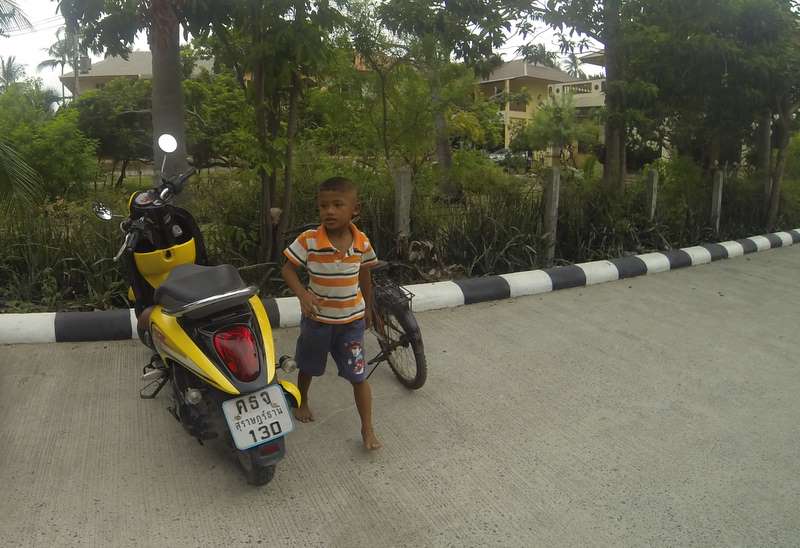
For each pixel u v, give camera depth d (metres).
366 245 3.34
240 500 2.95
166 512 2.84
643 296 6.64
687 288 7.07
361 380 3.35
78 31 5.71
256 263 6.07
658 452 3.50
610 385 4.37
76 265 5.55
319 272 3.22
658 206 9.13
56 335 4.58
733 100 9.34
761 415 3.99
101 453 3.28
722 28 8.87
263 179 5.74
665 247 8.75
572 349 5.01
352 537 2.73
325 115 8.97
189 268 3.21
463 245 7.00
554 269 6.84
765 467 3.38
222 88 13.46
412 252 6.55
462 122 13.90
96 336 4.64
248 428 2.83
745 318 6.04
